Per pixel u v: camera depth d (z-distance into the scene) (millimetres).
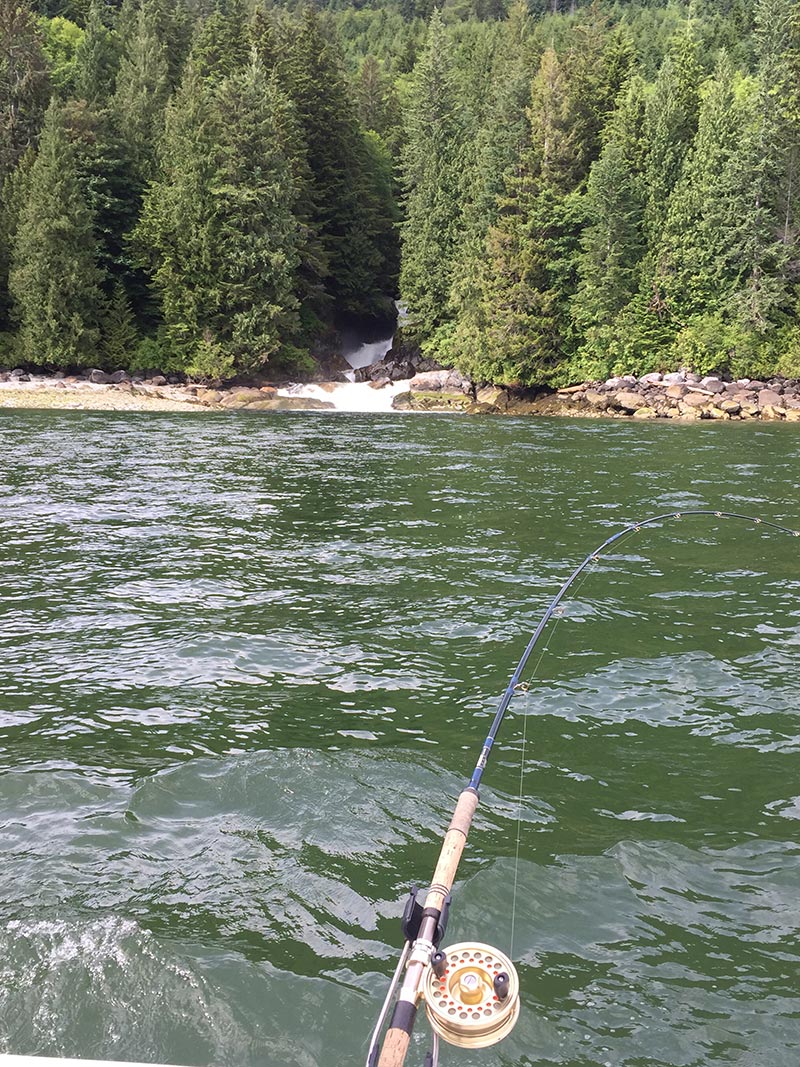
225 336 41594
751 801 4246
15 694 5535
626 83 45938
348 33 137375
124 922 3154
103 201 43406
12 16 48094
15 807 4055
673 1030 2693
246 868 3557
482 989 1645
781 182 37656
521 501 12719
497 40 82125
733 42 77875
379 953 3053
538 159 41062
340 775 4379
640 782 4426
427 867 3596
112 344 41344
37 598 7621
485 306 39500
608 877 3533
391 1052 1548
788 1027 2719
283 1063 2568
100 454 17938
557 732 5012
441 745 4824
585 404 36656
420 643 6547
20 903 3270
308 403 38125
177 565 8781
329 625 6953
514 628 6875
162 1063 2547
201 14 77125
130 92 50094
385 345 52125
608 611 7309
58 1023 2689
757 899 3420
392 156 57781
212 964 2947
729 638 6668
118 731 4980
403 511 11836
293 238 42625
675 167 39219
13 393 34594
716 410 33375
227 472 15547
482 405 37781
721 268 37469
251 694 5562
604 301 38562
